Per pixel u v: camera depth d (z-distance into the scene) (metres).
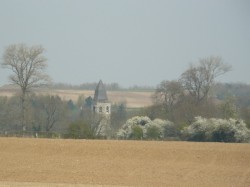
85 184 97.12
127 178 107.56
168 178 108.56
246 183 104.06
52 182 99.81
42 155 137.75
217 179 108.50
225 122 190.25
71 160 130.50
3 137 177.38
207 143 161.25
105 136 199.75
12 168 117.94
